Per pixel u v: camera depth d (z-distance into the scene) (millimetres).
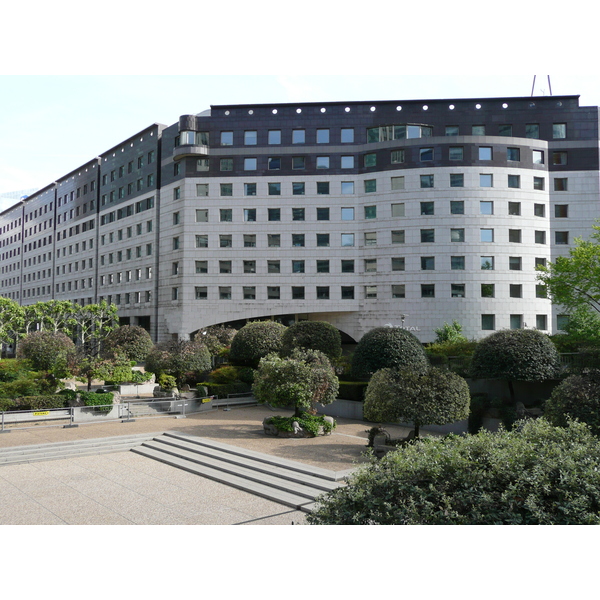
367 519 6742
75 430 20859
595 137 45844
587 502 6309
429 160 45406
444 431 21781
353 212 47625
